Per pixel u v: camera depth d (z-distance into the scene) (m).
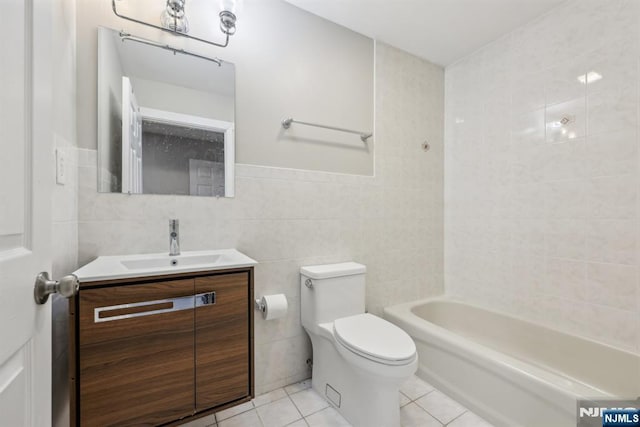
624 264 1.49
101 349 0.95
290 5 1.77
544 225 1.82
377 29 1.98
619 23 1.50
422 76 2.33
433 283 2.38
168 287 1.06
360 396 1.37
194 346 1.11
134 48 1.38
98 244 1.29
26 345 0.55
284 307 1.54
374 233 2.08
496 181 2.08
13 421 0.50
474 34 2.02
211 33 1.55
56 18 1.03
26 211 0.55
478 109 2.20
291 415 1.48
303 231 1.79
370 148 2.06
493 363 1.42
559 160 1.74
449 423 1.43
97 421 0.94
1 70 0.47
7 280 0.48
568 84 1.70
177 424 1.07
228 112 1.58
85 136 1.27
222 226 1.56
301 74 1.80
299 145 1.79
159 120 1.42
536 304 1.86
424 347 1.80
